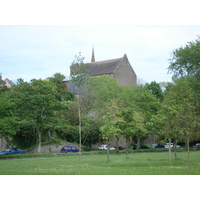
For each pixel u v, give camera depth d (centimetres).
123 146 7119
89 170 2398
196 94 4666
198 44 4988
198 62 5031
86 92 6450
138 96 6981
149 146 7125
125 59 11719
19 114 5319
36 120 5053
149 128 6112
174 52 5344
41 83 5109
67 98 7838
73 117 6512
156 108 6819
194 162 2984
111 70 11194
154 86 8675
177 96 4759
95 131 6481
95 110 6556
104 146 6519
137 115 5912
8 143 5438
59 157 4300
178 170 2338
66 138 6247
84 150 6253
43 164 2989
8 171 2292
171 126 3155
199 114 3859
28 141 5719
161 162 2981
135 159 3494
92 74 11550
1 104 4225
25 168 2558
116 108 5838
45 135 5928
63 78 9338
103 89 6844
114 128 3600
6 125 4084
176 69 5306
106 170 2402
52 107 4991
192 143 7556
